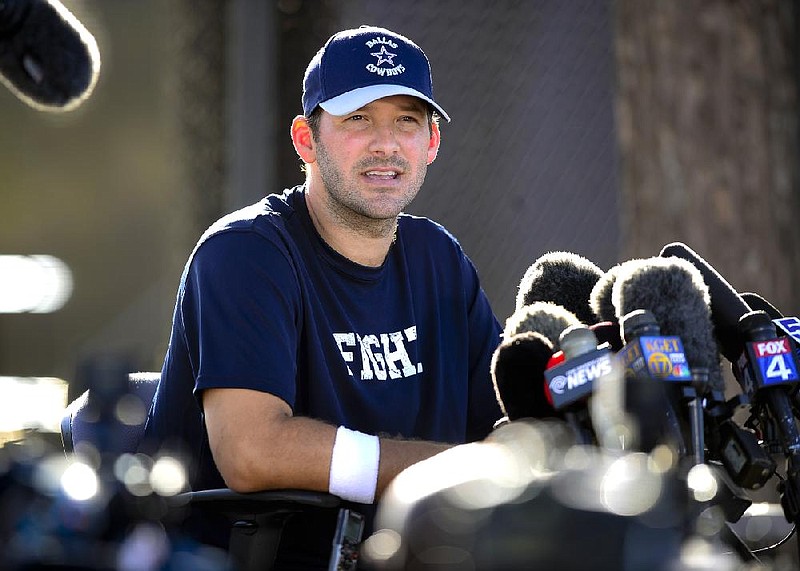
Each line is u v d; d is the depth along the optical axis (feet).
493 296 77.20
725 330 26.81
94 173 143.23
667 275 25.43
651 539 17.10
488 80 78.18
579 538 16.74
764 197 63.41
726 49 63.46
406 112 34.53
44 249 142.82
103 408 20.16
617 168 72.33
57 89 23.72
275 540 30.17
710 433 24.56
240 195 76.95
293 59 76.74
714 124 63.16
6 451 18.25
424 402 35.68
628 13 63.46
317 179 34.83
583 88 78.28
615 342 26.73
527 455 18.53
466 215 77.51
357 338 34.37
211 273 32.58
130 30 136.46
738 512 24.02
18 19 22.94
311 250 34.40
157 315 133.08
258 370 31.35
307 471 30.12
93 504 17.53
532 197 77.71
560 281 32.83
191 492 30.42
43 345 125.70
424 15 77.66
